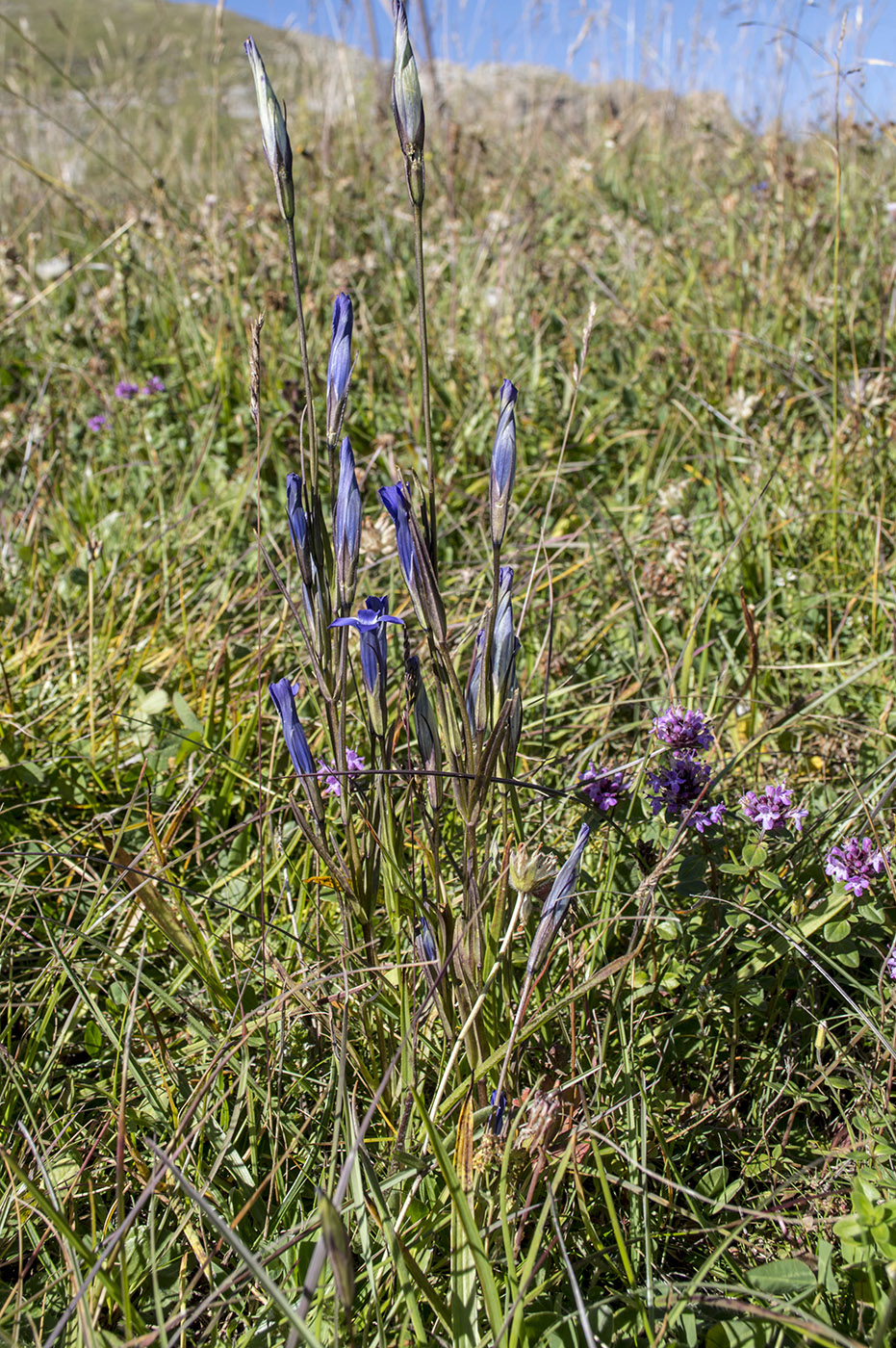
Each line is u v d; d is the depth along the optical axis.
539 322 1.39
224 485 1.15
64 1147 0.58
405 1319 0.50
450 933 0.53
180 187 2.10
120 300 1.54
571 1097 0.56
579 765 0.72
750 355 1.26
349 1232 0.53
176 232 1.63
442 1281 0.52
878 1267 0.50
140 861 0.71
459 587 0.96
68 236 1.94
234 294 1.44
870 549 0.98
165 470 1.25
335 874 0.55
